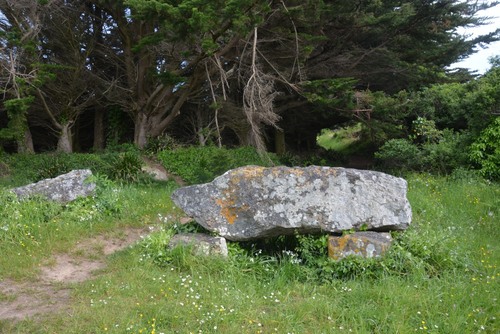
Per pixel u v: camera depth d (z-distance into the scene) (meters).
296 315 4.77
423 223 7.91
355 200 6.38
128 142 20.28
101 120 21.89
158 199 9.88
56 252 6.65
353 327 4.59
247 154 16.42
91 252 6.79
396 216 6.40
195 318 4.61
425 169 13.05
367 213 6.34
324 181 6.43
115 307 4.78
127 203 8.98
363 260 5.93
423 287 5.52
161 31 12.21
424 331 4.51
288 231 6.33
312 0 13.70
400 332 4.45
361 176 6.54
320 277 5.94
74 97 18.34
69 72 17.55
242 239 6.41
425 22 17.20
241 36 13.47
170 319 4.55
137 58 19.36
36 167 14.63
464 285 5.57
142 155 16.62
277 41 16.06
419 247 6.27
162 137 18.03
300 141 26.05
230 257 6.13
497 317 4.81
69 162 14.27
